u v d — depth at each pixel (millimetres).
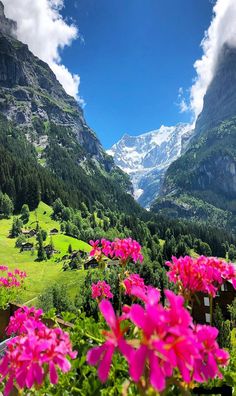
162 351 1969
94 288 6602
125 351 2074
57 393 3633
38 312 4492
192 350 2018
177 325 2096
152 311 2082
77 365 3801
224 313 35438
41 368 2771
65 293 75000
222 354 2543
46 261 135500
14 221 168000
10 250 146750
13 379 2848
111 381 3688
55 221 194500
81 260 122812
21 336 3311
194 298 4289
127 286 5156
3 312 11828
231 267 4273
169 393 3041
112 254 5957
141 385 2158
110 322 2184
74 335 4285
